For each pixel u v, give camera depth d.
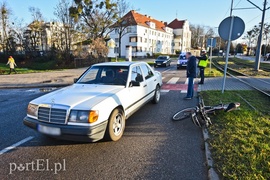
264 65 26.19
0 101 7.95
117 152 3.61
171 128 4.73
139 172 3.00
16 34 37.38
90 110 3.41
